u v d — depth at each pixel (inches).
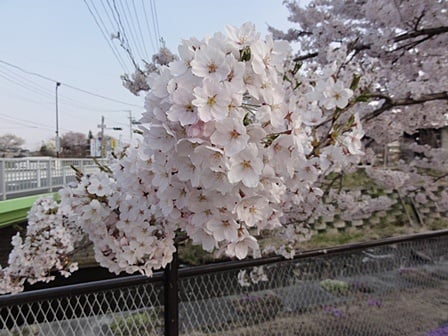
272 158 30.3
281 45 31.5
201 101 25.2
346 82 85.5
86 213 41.4
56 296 44.6
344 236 214.7
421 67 121.5
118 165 42.4
